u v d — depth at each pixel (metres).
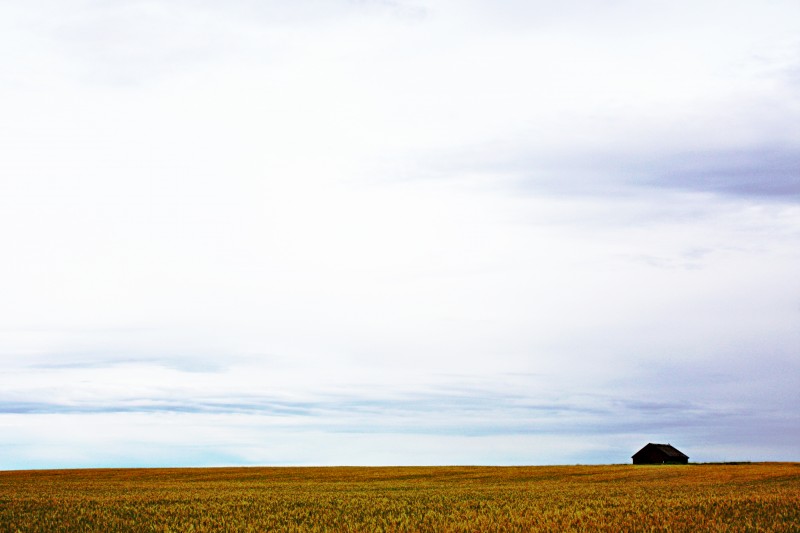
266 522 30.84
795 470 70.62
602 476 71.88
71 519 32.16
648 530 26.61
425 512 34.28
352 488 57.47
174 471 90.94
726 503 34.97
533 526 28.23
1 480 73.50
